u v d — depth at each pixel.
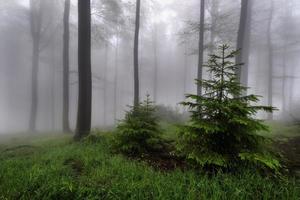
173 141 6.39
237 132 4.04
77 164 5.13
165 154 5.57
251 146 4.15
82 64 9.69
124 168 4.47
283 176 4.00
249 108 4.06
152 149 5.89
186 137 4.37
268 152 4.12
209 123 4.08
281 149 6.07
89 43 9.84
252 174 3.87
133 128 5.88
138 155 5.64
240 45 12.93
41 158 5.64
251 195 3.31
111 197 3.21
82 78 9.66
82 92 9.63
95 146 6.97
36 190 3.36
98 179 3.95
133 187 3.49
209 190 3.47
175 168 4.59
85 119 9.60
